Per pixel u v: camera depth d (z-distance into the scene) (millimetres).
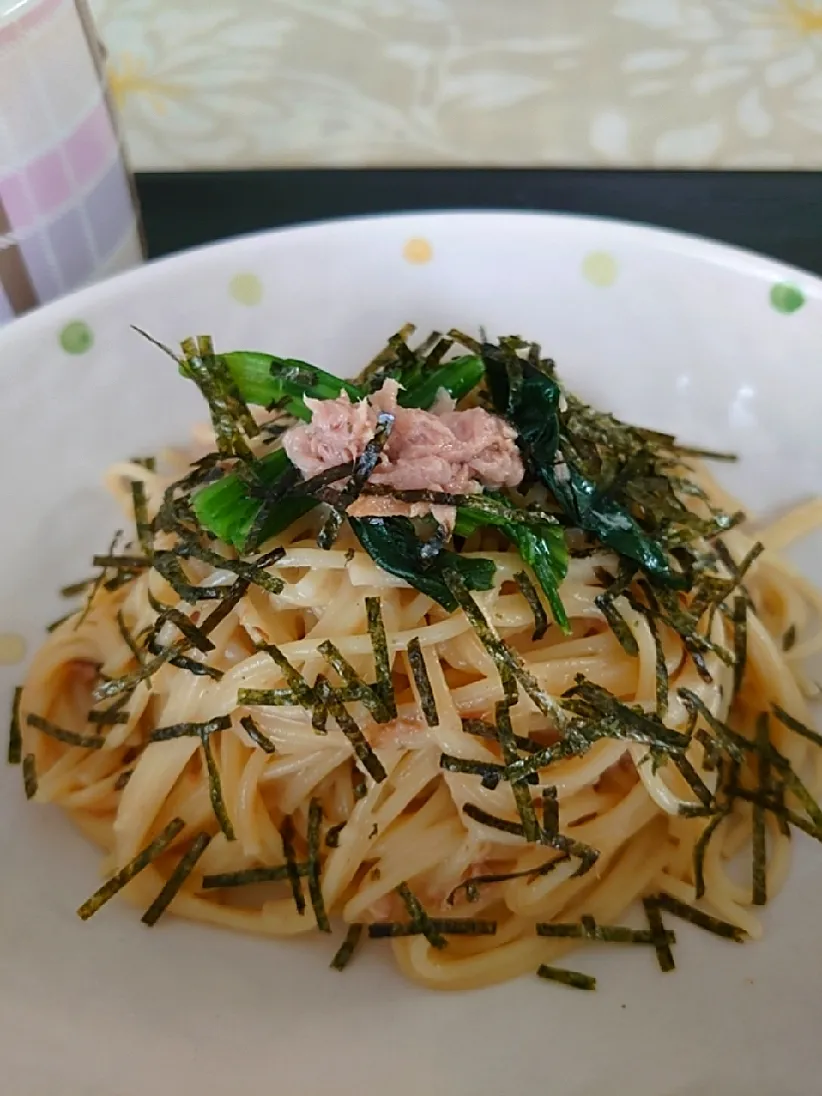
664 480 203
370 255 229
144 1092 155
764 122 328
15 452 206
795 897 176
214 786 180
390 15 380
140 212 282
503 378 202
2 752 192
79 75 225
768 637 202
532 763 172
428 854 188
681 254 221
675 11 375
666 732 174
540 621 181
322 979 177
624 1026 165
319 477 172
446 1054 164
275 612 190
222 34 371
